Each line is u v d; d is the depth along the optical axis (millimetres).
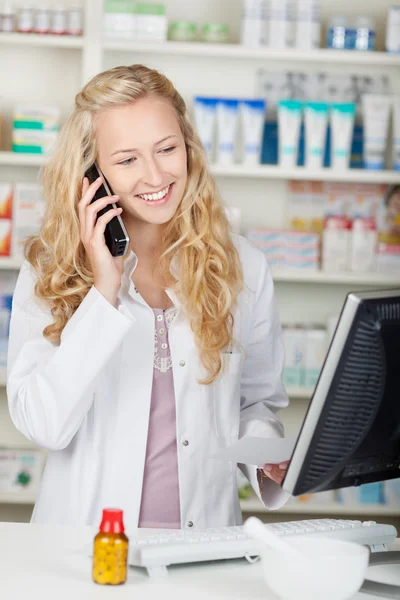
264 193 4367
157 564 1413
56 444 1819
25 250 2115
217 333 2002
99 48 3975
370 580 1392
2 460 4039
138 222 2053
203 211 2068
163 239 2061
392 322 1340
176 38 4059
